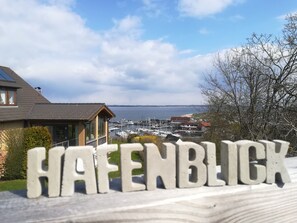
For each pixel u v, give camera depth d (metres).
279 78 10.88
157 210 1.79
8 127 18.50
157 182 2.40
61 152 2.09
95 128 22.20
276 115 10.22
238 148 2.37
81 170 2.22
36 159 2.01
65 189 2.03
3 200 1.92
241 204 2.16
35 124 20.28
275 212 2.25
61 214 1.62
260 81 12.39
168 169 2.23
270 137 10.18
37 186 1.98
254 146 2.40
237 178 2.36
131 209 1.73
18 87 20.45
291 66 10.88
